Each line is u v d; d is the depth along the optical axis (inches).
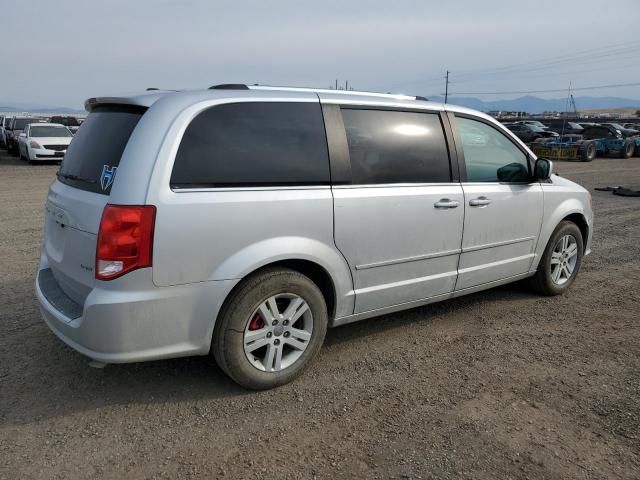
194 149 121.1
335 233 139.3
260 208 126.5
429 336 171.2
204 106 124.4
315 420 122.7
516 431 119.0
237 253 124.3
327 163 139.2
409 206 153.4
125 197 113.5
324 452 111.1
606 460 109.6
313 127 138.9
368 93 155.3
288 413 125.5
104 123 133.7
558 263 209.3
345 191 141.2
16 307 186.9
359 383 140.3
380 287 152.5
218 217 121.0
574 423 122.5
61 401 129.0
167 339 120.5
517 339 169.6
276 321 133.7
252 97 131.9
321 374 144.9
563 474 105.1
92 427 118.6
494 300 205.9
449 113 169.6
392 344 164.7
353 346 162.7
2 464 105.7
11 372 141.9
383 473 104.7
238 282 126.4
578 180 618.5
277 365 135.7
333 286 142.3
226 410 126.3
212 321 124.3
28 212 375.6
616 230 338.0
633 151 1037.8
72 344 123.1
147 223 113.8
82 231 119.9
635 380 143.3
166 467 105.9
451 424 121.3
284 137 133.9
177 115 120.8
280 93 137.2
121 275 113.7
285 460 108.4
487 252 179.2
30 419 121.2
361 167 145.8
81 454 109.3
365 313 153.0
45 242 149.6
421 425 121.0
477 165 175.6
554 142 998.4
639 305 202.1
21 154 866.8
